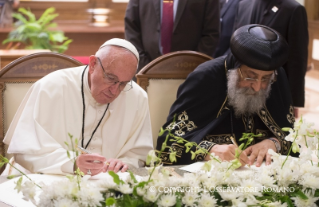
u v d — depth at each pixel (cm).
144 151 277
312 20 891
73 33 775
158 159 154
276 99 307
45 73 293
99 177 217
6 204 179
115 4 820
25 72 291
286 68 415
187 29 425
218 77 299
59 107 262
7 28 722
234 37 281
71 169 221
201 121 294
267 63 268
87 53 788
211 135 297
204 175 166
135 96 277
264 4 422
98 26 795
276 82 310
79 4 803
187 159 271
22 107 270
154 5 425
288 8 409
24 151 240
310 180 172
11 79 288
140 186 153
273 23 412
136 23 438
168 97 322
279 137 290
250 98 285
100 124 270
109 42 246
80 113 266
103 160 218
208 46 425
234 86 286
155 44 424
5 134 287
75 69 275
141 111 280
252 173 178
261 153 260
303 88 414
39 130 247
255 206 159
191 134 286
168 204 152
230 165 171
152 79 319
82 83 267
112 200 142
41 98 258
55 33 698
